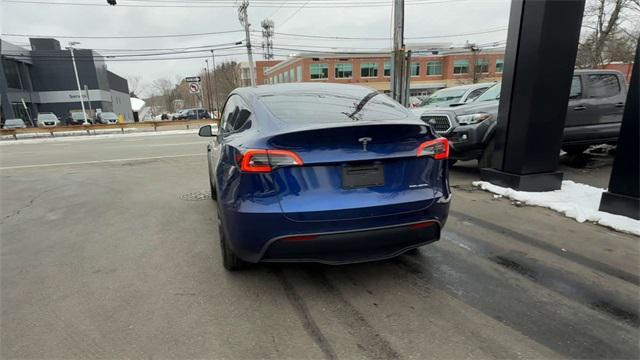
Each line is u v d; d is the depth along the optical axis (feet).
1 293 9.55
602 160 25.67
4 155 41.75
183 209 16.96
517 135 17.22
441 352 7.02
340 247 8.14
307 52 153.48
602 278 9.70
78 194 20.71
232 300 8.96
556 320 7.95
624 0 58.18
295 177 7.91
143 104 243.60
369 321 8.04
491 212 15.12
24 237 13.78
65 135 74.38
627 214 13.43
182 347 7.30
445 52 167.43
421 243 9.01
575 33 16.16
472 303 8.65
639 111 12.78
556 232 12.90
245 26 92.73
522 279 9.71
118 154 39.04
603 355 6.88
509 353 6.95
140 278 10.19
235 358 6.98
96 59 148.05
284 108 9.61
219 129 13.97
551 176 17.40
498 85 23.24
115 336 7.68
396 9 36.45
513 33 16.67
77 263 11.28
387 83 164.04
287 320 8.13
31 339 7.64
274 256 8.19
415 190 8.67
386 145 8.33
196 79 71.26
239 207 8.09
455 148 20.88
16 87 131.13
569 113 21.22
